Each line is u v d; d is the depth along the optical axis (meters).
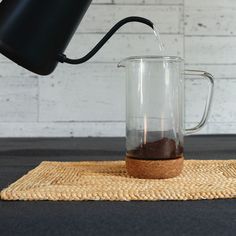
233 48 1.37
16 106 1.36
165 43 1.36
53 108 1.36
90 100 1.36
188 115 1.37
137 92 0.60
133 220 0.43
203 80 1.36
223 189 0.52
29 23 0.60
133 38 1.36
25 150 1.02
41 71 0.62
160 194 0.50
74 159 0.86
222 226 0.41
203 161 0.74
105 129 1.37
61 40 0.62
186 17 1.36
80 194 0.50
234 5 1.36
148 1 1.35
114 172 0.64
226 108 1.38
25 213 0.45
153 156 0.58
